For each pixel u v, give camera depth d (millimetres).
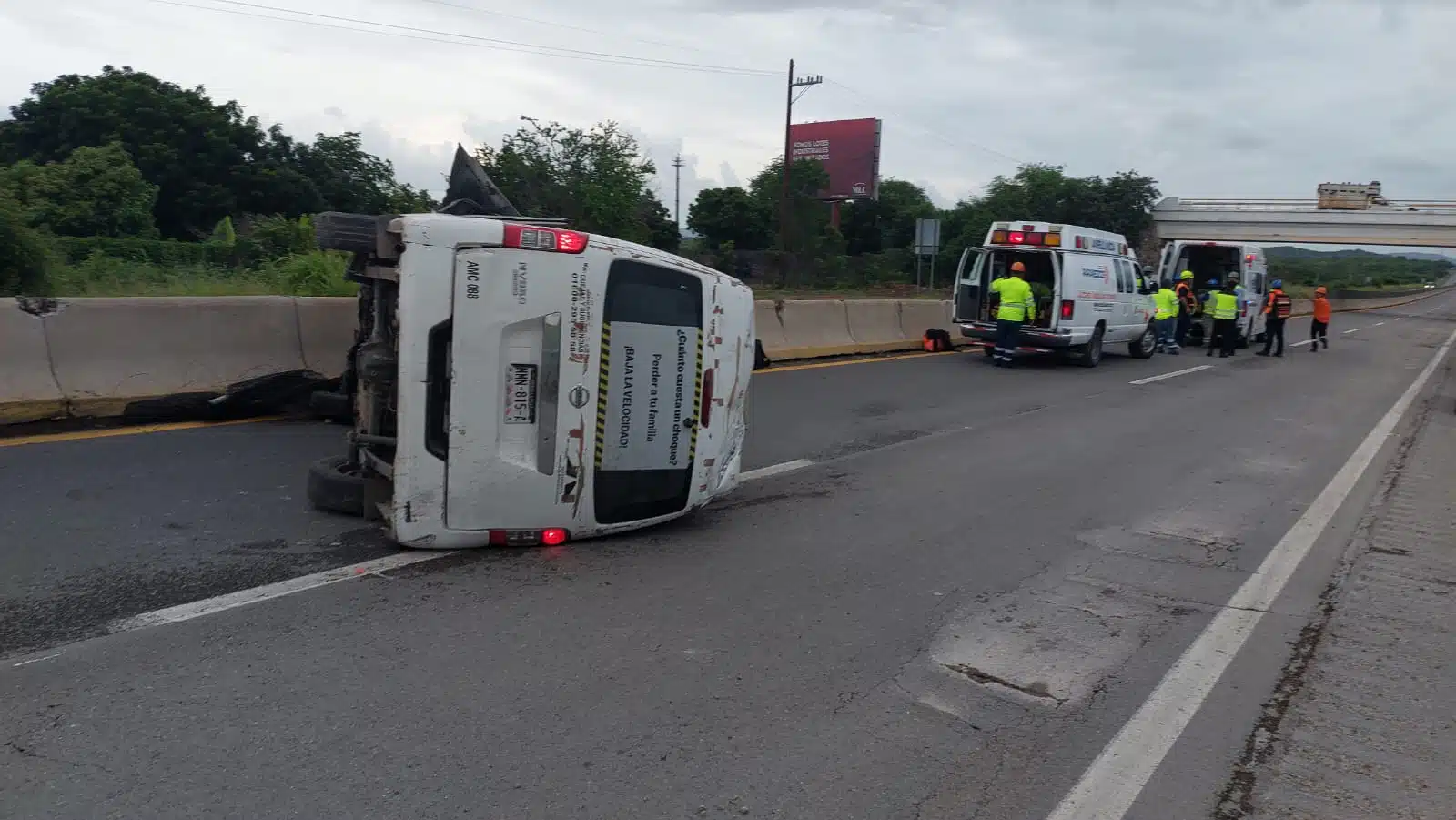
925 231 27828
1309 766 4184
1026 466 9883
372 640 4934
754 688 4664
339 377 10531
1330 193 52750
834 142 59438
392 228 5961
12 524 6355
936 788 3887
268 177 45594
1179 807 3834
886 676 4875
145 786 3605
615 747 4059
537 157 39531
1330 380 19219
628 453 6484
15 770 3674
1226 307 23469
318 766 3793
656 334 6469
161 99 44656
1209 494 8992
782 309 17766
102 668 4500
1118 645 5398
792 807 3701
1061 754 4203
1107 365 20219
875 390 14703
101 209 35688
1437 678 5113
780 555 6660
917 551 6926
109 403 9109
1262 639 5562
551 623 5273
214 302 9992
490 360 5898
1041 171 59438
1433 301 88812
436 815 3527
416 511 5957
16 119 44969
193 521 6590
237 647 4773
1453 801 3955
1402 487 9609
